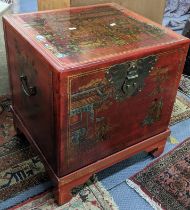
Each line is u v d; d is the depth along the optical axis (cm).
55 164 98
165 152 133
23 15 108
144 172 122
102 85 89
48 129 96
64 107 85
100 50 91
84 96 87
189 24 190
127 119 104
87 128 95
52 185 113
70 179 101
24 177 115
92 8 124
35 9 217
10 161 122
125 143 112
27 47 93
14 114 126
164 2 154
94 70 84
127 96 98
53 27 102
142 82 99
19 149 128
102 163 108
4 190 110
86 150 100
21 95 112
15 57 106
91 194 111
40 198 108
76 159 99
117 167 124
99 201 108
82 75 83
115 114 99
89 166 104
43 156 107
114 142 107
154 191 114
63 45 91
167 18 226
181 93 175
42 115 98
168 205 110
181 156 131
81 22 109
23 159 123
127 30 106
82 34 100
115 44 95
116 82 92
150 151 129
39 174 117
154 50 95
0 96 156
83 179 106
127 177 120
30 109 107
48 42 92
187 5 227
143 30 107
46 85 87
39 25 102
